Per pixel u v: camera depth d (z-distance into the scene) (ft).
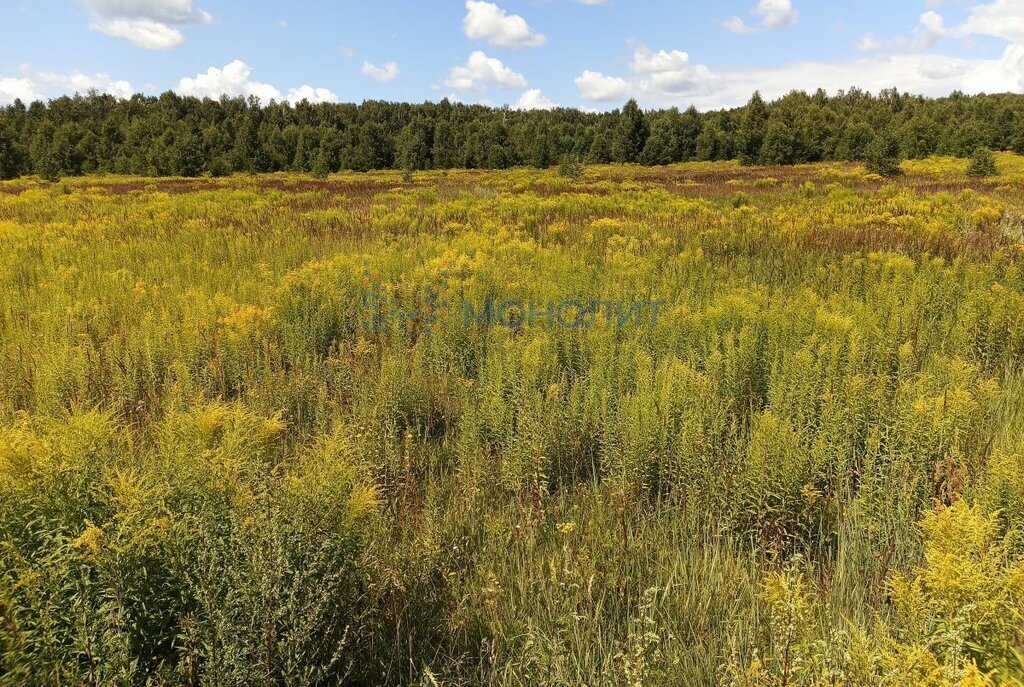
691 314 18.83
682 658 7.54
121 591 6.27
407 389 14.66
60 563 6.30
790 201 60.64
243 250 33.30
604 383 14.33
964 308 19.03
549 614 8.11
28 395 14.46
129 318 20.58
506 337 17.03
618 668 7.17
